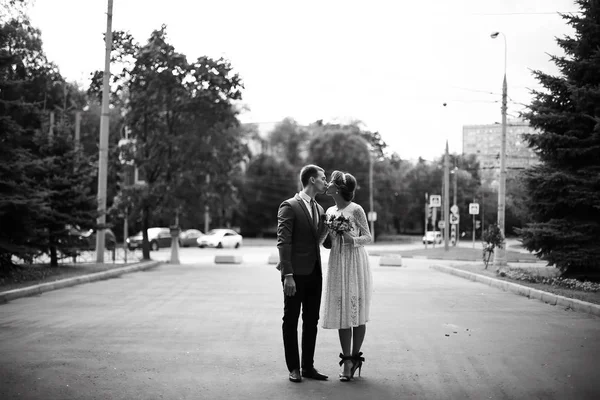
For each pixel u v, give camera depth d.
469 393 5.71
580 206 17.61
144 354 7.32
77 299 12.99
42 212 17.62
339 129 74.00
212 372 6.48
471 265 25.16
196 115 29.62
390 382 6.12
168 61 28.55
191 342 8.12
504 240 24.84
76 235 20.77
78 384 5.90
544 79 18.00
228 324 9.66
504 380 6.20
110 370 6.49
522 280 16.98
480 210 78.00
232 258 30.41
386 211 78.62
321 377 6.25
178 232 29.70
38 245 19.48
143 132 30.16
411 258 38.28
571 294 13.16
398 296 14.09
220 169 30.53
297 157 75.88
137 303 12.36
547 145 17.84
